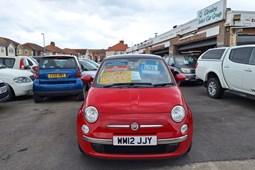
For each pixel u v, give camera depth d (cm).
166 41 2455
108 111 314
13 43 6266
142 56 467
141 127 299
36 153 376
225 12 1324
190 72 1118
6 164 341
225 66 728
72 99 830
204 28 1584
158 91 358
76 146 401
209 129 479
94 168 326
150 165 331
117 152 307
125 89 370
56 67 754
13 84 796
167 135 301
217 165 329
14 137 450
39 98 768
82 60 1067
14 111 662
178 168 321
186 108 333
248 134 450
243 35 1318
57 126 515
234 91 706
